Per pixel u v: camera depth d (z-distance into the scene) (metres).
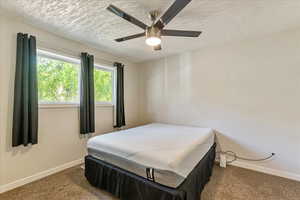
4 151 1.88
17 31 1.98
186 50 3.10
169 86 3.47
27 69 1.99
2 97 1.86
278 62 2.28
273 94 2.32
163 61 3.57
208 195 1.80
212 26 2.11
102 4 1.66
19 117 1.94
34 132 2.04
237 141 2.62
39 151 2.19
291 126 2.19
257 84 2.44
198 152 1.85
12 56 1.94
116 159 1.78
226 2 1.61
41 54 2.29
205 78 2.96
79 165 2.62
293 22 2.00
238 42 2.62
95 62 3.00
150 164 1.48
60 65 2.54
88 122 2.73
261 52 2.42
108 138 2.08
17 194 1.81
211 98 2.89
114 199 1.73
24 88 1.96
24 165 2.04
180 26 2.11
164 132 2.48
